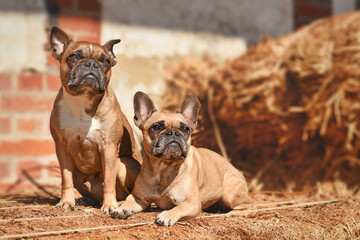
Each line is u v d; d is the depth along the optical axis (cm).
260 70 900
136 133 806
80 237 460
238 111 928
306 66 872
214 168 626
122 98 937
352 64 852
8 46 901
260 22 1148
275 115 917
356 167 919
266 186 888
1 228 473
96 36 964
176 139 535
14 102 898
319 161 952
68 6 940
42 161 902
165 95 946
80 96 558
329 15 1209
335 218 599
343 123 886
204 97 943
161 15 1048
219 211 655
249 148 973
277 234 520
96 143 582
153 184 570
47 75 920
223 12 1116
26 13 911
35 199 680
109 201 577
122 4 998
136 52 1009
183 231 498
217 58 1103
